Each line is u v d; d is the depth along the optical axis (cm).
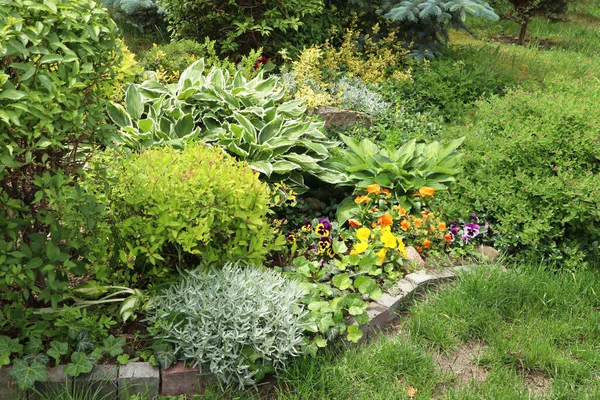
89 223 323
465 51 1037
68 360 326
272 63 833
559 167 476
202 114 532
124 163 377
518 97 570
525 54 1114
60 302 360
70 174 345
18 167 307
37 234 317
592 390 339
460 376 352
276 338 338
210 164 381
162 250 380
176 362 330
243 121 509
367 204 490
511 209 485
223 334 327
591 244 471
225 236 376
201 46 775
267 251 387
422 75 833
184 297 343
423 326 381
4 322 323
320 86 739
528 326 388
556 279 439
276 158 509
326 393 329
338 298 373
